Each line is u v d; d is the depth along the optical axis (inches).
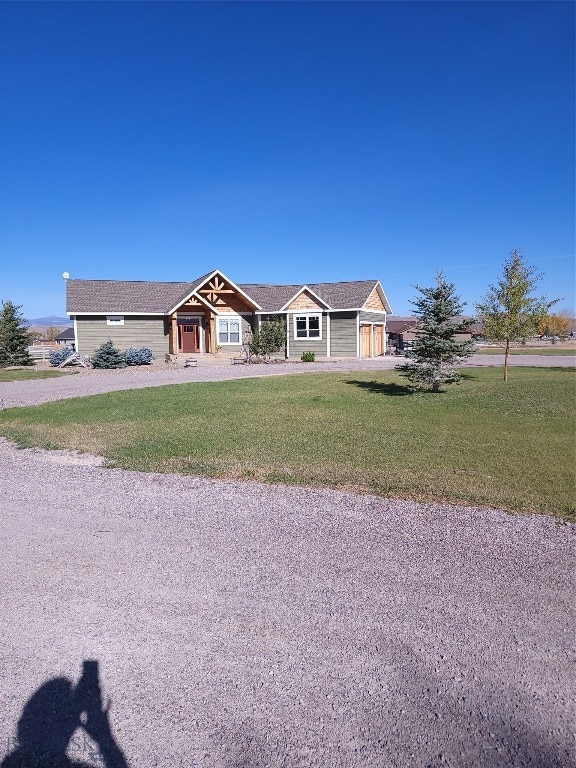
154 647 121.4
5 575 156.3
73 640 124.3
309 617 133.1
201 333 1259.8
